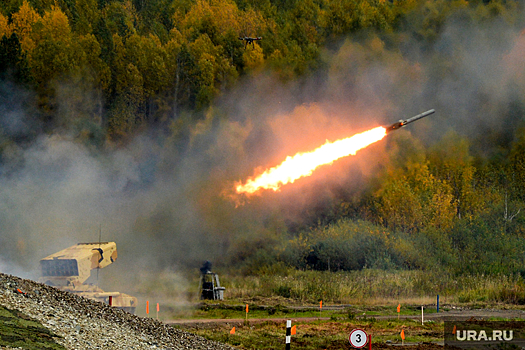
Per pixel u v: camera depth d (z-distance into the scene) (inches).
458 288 1846.7
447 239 2541.8
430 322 1294.3
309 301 1663.4
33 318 645.9
